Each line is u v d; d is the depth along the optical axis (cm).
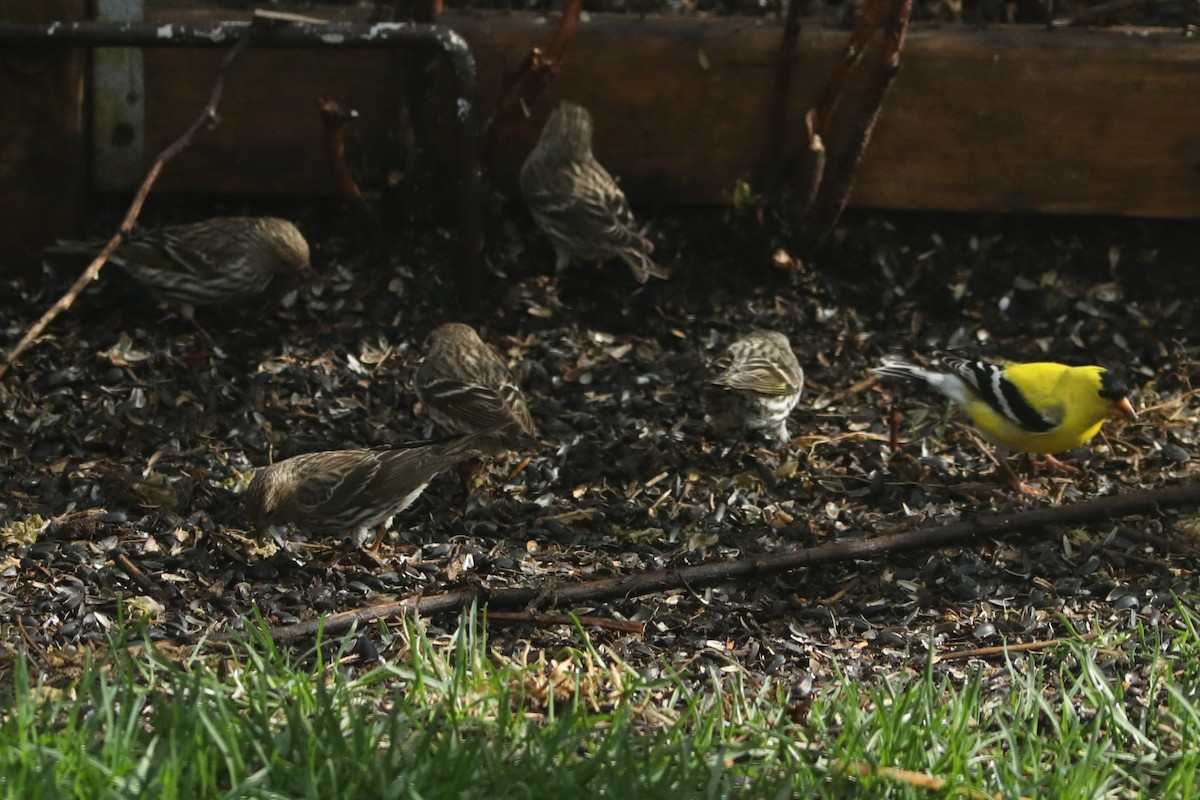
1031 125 1391
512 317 1359
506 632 938
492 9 1479
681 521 1101
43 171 1333
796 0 1333
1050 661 929
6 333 1274
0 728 711
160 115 1359
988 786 756
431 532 1075
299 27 1247
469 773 700
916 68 1381
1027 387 1139
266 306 1339
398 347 1319
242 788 672
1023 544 1070
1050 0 1402
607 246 1327
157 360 1255
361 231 1402
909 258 1426
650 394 1276
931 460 1198
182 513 1065
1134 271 1430
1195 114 1385
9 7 1288
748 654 930
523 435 1097
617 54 1379
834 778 734
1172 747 808
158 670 820
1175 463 1209
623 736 726
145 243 1280
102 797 656
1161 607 991
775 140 1397
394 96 1373
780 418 1193
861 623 972
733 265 1417
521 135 1403
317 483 1012
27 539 1008
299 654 890
